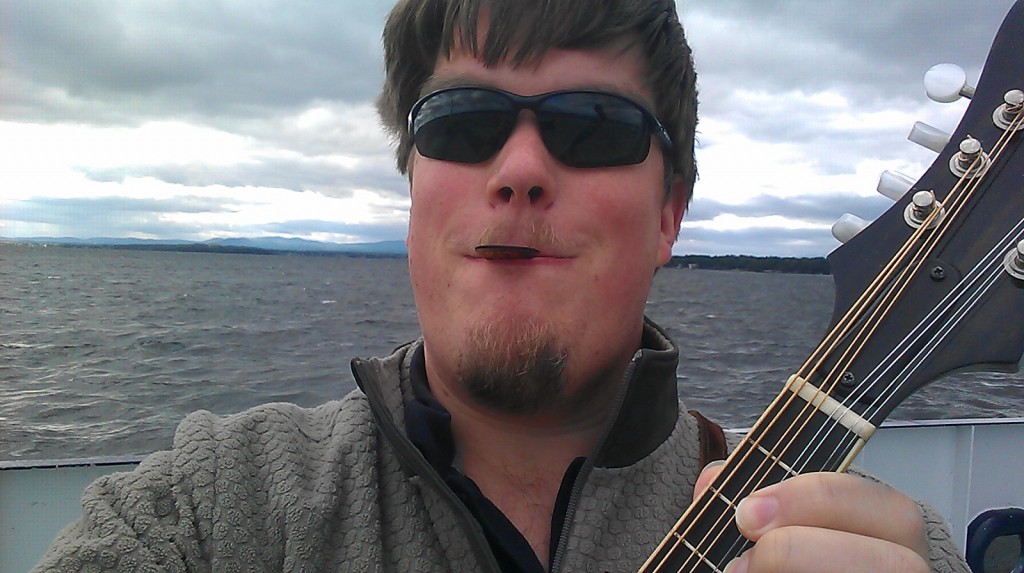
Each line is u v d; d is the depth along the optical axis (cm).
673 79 33
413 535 30
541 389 29
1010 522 66
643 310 32
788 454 25
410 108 35
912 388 24
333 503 30
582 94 30
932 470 82
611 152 30
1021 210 25
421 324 31
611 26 30
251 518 29
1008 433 85
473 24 30
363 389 31
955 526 82
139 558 27
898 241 26
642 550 30
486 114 30
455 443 32
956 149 26
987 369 23
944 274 25
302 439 32
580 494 30
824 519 21
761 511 21
